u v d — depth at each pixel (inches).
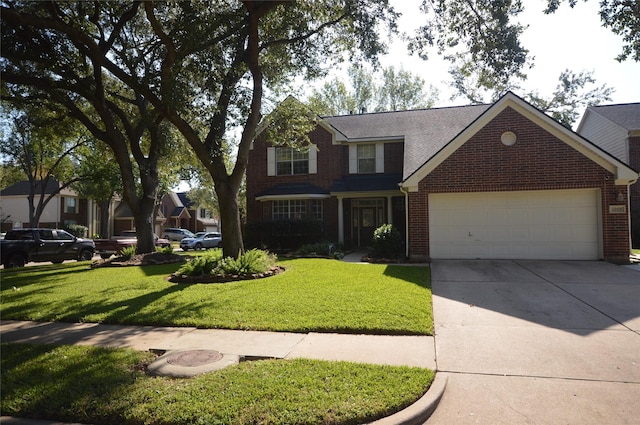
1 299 345.4
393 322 238.2
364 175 792.3
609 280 368.2
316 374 164.2
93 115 740.7
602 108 912.3
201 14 432.5
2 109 908.0
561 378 165.9
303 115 594.2
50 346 210.4
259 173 837.2
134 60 588.7
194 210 2333.9
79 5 522.6
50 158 1220.5
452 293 329.1
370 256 552.4
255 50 469.1
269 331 234.1
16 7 465.7
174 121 458.3
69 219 1598.2
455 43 453.1
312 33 514.9
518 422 133.8
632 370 172.6
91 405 141.9
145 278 444.8
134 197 661.3
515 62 425.4
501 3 398.9
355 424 130.4
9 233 703.7
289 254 647.8
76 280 446.6
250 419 130.4
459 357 190.2
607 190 473.7
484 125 502.3
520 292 328.2
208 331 236.8
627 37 491.8
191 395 146.7
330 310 266.2
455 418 137.6
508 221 509.4
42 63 523.5
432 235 525.3
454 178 510.0
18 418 140.1
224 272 413.1
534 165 489.4
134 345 213.2
